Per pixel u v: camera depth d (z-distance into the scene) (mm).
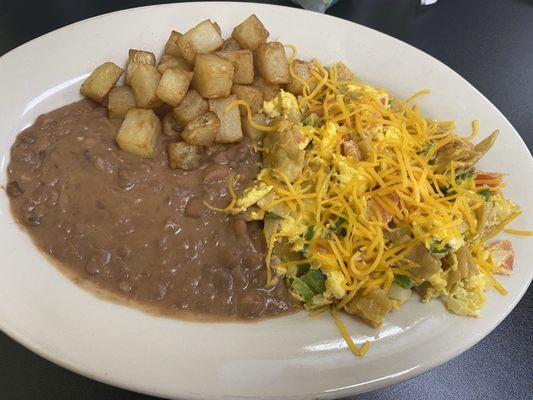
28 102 260
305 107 288
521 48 407
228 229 247
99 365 196
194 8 302
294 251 244
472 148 275
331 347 219
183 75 256
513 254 252
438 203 238
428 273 234
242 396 198
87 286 223
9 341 224
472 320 232
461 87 309
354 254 235
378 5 417
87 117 268
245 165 268
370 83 316
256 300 232
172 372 200
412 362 216
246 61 275
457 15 423
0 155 245
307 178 251
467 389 245
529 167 280
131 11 292
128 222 238
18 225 233
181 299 228
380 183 244
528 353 260
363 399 234
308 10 352
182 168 257
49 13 351
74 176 246
